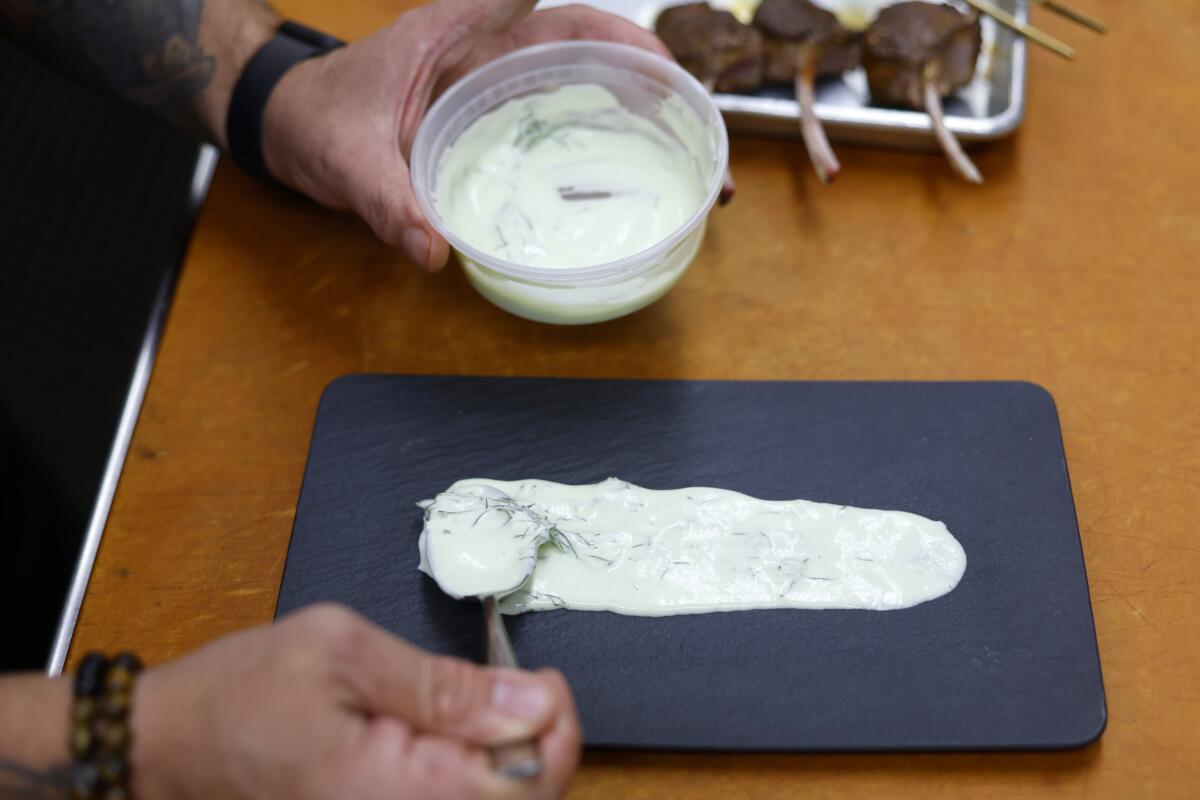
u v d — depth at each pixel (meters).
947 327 1.15
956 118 1.26
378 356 1.15
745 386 1.09
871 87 1.29
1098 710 0.90
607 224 1.13
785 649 0.93
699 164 1.14
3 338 1.80
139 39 1.20
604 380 1.10
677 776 0.90
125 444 1.11
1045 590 0.96
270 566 1.03
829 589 0.96
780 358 1.13
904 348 1.14
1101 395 1.10
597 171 1.17
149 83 1.23
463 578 0.94
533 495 1.03
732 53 1.25
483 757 0.73
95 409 1.75
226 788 0.72
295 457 1.09
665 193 1.15
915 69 1.22
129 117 1.99
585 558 0.98
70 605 1.02
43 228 1.90
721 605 0.95
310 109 1.16
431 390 1.10
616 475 1.04
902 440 1.05
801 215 1.24
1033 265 1.19
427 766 0.72
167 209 1.92
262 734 0.71
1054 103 1.32
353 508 1.03
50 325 1.81
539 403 1.09
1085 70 1.35
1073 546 0.98
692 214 1.12
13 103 2.00
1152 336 1.13
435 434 1.07
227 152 1.25
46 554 1.63
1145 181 1.25
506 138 1.19
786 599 0.96
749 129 1.30
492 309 1.18
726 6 1.40
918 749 0.89
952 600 0.95
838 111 1.26
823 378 1.12
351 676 0.72
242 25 1.24
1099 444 1.07
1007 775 0.89
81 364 1.79
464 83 1.12
